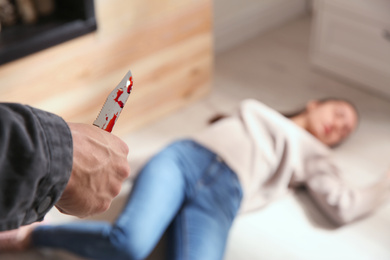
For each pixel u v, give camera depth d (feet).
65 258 4.71
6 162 1.57
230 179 4.98
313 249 4.95
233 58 8.18
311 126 5.91
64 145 1.73
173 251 4.40
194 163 5.06
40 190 1.70
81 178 1.94
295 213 5.36
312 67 7.87
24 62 5.01
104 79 5.81
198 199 4.80
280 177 5.35
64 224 4.54
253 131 5.28
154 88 6.42
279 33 8.83
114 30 5.59
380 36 6.79
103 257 4.39
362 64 7.21
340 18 7.11
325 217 5.32
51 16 5.30
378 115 6.84
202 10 6.37
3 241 4.66
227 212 4.79
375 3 6.61
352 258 4.85
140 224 4.34
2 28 5.04
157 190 4.64
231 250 4.96
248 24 8.59
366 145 6.30
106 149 2.04
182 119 6.77
